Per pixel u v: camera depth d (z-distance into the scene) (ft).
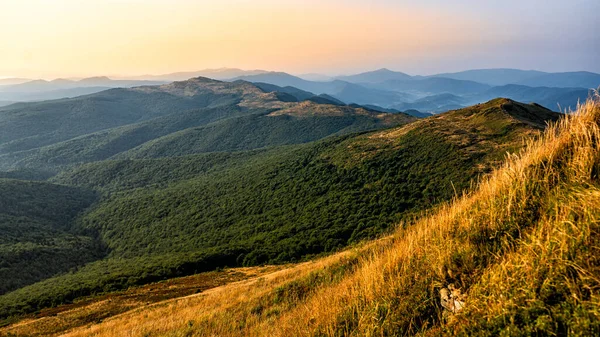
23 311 127.34
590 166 11.73
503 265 10.07
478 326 9.40
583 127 13.08
